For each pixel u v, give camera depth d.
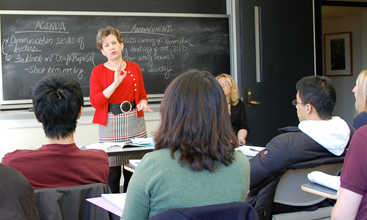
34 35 3.58
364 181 1.08
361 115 2.18
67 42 3.67
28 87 3.58
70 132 1.35
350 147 1.13
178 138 0.95
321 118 1.66
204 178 0.93
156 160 0.93
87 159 1.37
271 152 1.57
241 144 2.67
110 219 1.31
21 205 0.89
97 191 1.28
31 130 3.61
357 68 5.94
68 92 1.34
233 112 3.34
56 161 1.30
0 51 3.50
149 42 3.90
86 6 3.78
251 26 3.96
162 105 1.00
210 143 0.94
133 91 2.68
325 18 6.09
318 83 1.66
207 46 4.07
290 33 4.10
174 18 3.96
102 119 2.60
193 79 0.98
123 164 2.06
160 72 3.94
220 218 0.83
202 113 0.95
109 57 2.58
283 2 4.06
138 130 2.72
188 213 0.80
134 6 3.92
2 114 3.46
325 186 1.34
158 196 0.91
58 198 1.19
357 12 5.86
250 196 1.70
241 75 3.96
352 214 1.10
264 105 4.02
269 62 4.02
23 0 3.61
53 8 3.69
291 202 1.67
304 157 1.55
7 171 0.90
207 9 4.15
